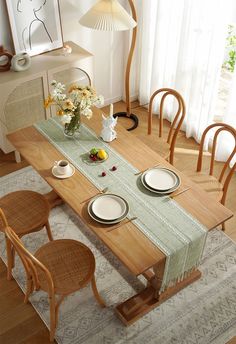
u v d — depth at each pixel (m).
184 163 4.14
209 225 2.65
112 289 3.08
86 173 2.96
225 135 3.98
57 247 2.79
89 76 4.16
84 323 2.88
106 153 3.12
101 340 2.80
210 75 3.89
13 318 2.91
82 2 4.09
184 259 2.67
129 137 3.29
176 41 4.14
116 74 4.78
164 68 4.36
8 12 3.67
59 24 4.02
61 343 2.78
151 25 4.31
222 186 3.55
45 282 2.60
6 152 4.05
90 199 2.77
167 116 4.70
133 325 2.88
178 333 2.85
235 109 3.80
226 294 3.09
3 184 3.86
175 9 3.97
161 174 2.96
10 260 3.01
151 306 2.94
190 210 2.74
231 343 2.82
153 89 4.62
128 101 4.55
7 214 3.00
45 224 3.05
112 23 3.48
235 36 3.97
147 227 2.61
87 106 3.01
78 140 3.24
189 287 3.12
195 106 4.23
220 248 3.39
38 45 3.98
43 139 3.23
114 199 2.77
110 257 3.29
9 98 3.73
